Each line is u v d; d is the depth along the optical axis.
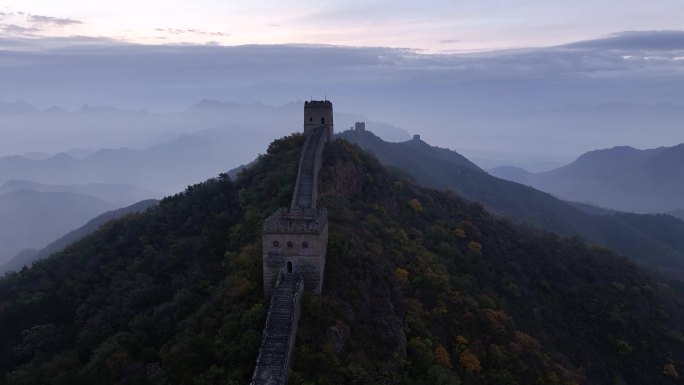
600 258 128.88
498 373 71.06
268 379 45.62
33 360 69.31
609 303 108.19
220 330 53.94
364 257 71.12
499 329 79.38
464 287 90.06
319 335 53.16
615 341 98.12
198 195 106.88
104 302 79.25
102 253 95.00
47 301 82.19
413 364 60.84
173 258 85.69
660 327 104.62
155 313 68.69
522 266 114.75
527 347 79.31
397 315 66.75
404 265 83.00
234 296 58.66
